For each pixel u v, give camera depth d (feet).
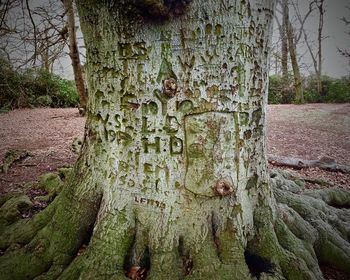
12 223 10.89
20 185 15.65
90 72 7.87
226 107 7.14
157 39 6.77
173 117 7.05
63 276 7.61
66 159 20.36
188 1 6.51
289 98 56.85
